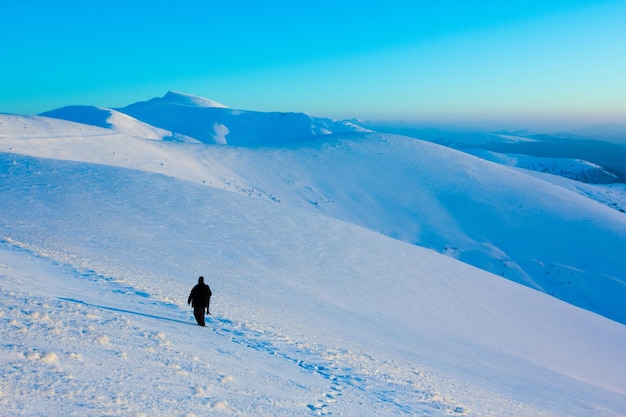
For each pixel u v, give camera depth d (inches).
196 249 1136.8
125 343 348.5
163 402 248.2
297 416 294.7
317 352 515.5
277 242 1334.9
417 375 523.5
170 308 581.9
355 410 342.0
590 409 618.5
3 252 701.9
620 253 3506.4
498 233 3991.1
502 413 449.7
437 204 4549.7
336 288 1098.7
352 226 1678.2
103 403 223.3
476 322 1127.6
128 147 4124.0
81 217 1207.6
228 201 1599.4
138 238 1123.3
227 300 739.4
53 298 445.4
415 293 1213.7
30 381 227.5
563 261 3459.6
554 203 4596.5
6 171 1571.1
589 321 1472.7
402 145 6141.7
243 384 334.3
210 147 5324.8
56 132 4008.4
